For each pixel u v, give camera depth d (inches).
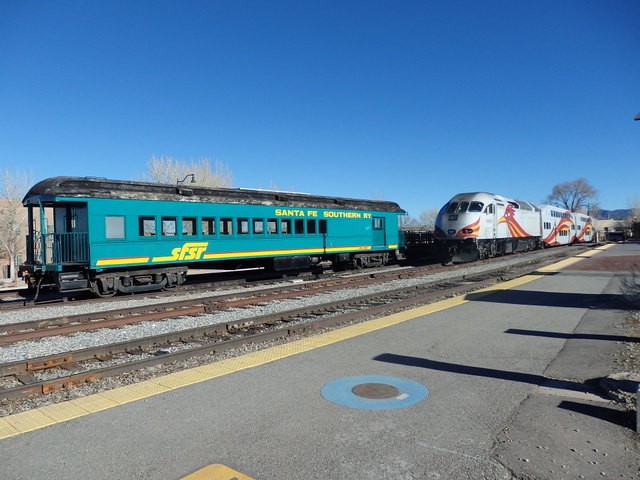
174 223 665.6
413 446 163.3
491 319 392.8
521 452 158.4
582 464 150.2
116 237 603.5
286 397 212.7
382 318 403.9
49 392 239.0
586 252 1523.1
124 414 196.4
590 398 207.8
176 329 409.1
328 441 167.8
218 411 197.6
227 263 789.2
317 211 879.7
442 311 433.7
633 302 455.8
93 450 164.2
